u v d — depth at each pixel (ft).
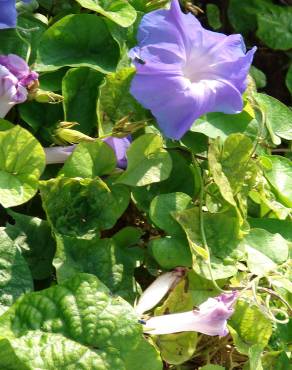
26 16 2.03
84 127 2.00
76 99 2.00
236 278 1.97
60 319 1.65
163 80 1.87
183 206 1.95
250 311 1.94
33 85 1.84
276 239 2.03
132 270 1.87
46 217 1.94
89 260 1.83
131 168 1.92
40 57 1.97
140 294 1.88
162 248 1.90
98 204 1.86
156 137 1.93
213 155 1.96
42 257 1.83
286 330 2.02
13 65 1.83
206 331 1.79
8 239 1.73
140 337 1.66
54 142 1.94
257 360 1.86
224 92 1.94
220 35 1.95
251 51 1.97
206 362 1.97
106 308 1.67
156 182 2.02
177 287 1.89
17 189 1.76
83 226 1.85
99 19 2.02
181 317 1.79
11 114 1.99
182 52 1.90
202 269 1.88
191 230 1.93
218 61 1.95
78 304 1.66
